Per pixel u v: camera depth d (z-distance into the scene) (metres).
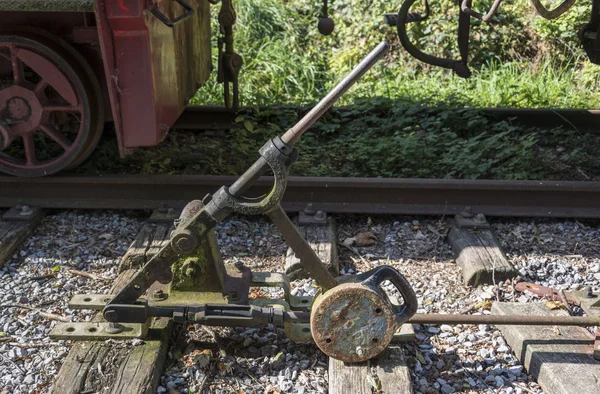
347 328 3.14
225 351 3.50
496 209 4.96
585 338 3.48
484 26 9.56
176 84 4.79
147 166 5.48
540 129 6.56
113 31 4.09
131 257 4.30
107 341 3.44
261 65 8.99
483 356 3.54
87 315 3.84
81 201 5.02
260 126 6.51
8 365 3.43
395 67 9.42
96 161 5.47
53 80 4.65
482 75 8.90
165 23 4.17
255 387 3.29
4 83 4.98
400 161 5.70
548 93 7.89
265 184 4.98
